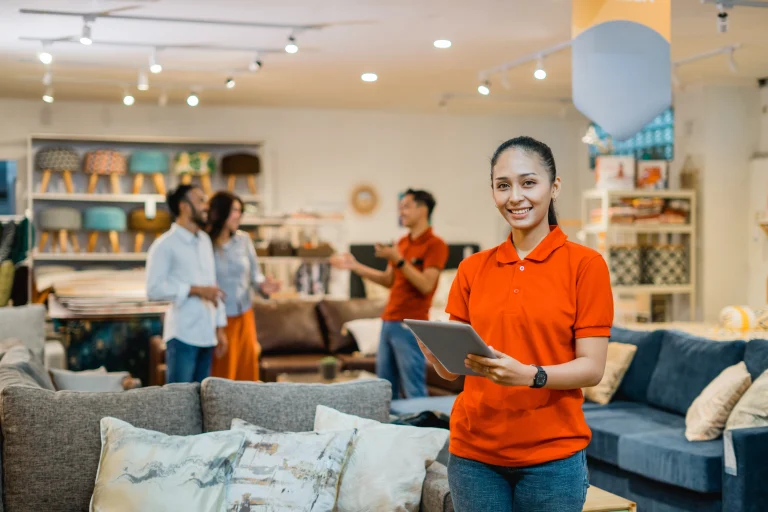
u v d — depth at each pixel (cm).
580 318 196
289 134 934
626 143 923
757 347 435
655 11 440
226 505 269
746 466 358
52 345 635
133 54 656
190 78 755
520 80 771
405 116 968
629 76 443
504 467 199
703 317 807
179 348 505
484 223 993
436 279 534
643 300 805
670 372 493
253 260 591
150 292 498
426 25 565
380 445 287
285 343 743
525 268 202
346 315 768
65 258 848
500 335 202
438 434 292
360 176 955
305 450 278
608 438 450
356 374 583
